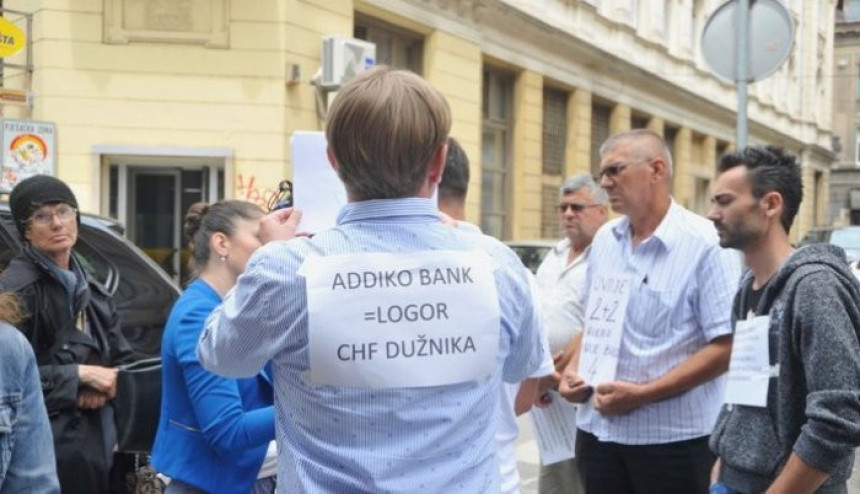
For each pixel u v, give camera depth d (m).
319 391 1.61
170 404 2.62
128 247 4.29
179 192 10.09
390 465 1.59
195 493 2.56
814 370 2.16
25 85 9.76
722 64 6.34
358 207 1.70
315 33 10.23
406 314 1.62
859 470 5.75
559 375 3.64
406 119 1.65
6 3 9.88
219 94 9.75
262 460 2.61
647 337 3.12
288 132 9.88
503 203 15.02
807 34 32.56
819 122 34.88
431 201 1.75
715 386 3.16
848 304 2.21
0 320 2.18
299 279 1.62
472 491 1.65
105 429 3.04
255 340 1.66
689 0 22.16
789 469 2.17
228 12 9.72
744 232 2.48
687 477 3.10
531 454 6.36
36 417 2.20
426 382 1.61
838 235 16.12
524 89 14.96
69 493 2.93
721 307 2.99
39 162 6.94
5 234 3.79
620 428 3.16
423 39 12.40
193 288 2.66
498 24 13.83
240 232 2.69
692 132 23.41
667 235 3.11
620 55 18.08
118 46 9.61
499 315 1.69
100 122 9.60
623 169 3.16
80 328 3.22
